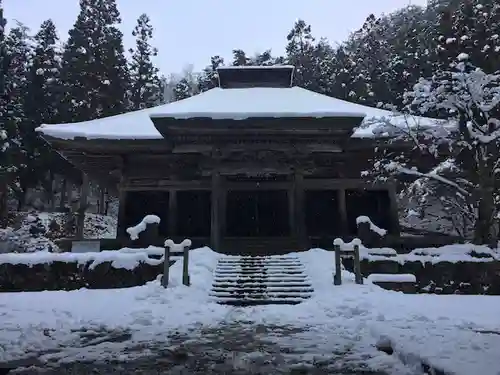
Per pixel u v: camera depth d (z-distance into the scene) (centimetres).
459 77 1705
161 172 2050
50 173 4294
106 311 940
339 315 899
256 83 2639
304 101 2159
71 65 3819
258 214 2067
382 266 1447
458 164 1973
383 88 3944
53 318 864
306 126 1666
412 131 1819
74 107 3669
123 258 1437
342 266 1361
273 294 1178
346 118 1627
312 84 4666
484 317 812
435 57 3428
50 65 4156
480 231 1644
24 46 4906
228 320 871
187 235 2017
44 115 3928
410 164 2030
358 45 5481
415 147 1850
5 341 666
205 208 2048
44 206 4378
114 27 4294
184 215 2041
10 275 1436
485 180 1669
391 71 3994
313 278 1288
